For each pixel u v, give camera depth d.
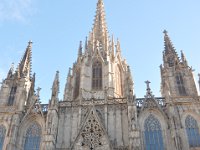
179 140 63.84
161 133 68.06
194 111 70.69
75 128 70.06
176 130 65.31
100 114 71.94
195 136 66.94
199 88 75.44
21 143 70.38
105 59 92.69
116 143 66.25
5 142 68.44
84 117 69.88
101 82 87.69
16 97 80.00
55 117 70.12
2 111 76.19
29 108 74.75
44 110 75.56
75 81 91.88
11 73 86.62
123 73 95.88
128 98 70.69
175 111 70.06
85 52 95.50
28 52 93.62
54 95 73.81
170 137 66.50
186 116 70.31
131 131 64.19
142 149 65.69
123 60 100.25
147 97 73.38
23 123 73.12
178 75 80.06
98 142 65.94
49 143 64.56
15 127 70.75
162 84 79.38
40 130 72.06
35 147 69.50
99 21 111.62
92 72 90.81
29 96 84.19
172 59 84.31
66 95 87.75
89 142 66.25
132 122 65.75
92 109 70.62
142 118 70.75
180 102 72.12
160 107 70.75
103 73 89.12
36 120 73.75
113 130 68.62
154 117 70.88
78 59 97.25
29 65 90.38
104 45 99.69
